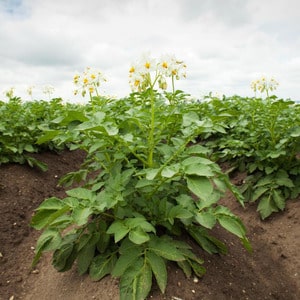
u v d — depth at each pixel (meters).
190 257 0.61
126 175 0.60
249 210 1.08
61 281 0.64
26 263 0.76
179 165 0.53
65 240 0.66
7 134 1.19
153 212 0.62
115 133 0.55
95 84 0.82
